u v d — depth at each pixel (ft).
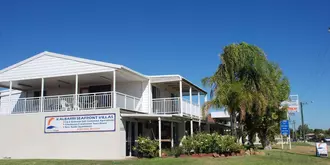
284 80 92.02
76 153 63.67
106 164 50.65
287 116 97.66
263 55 75.15
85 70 68.23
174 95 98.37
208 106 71.46
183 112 76.95
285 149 108.37
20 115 69.67
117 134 61.72
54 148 65.62
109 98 73.46
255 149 76.54
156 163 51.49
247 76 73.61
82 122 64.34
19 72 73.97
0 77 75.61
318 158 68.44
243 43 75.41
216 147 63.46
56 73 70.49
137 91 80.18
